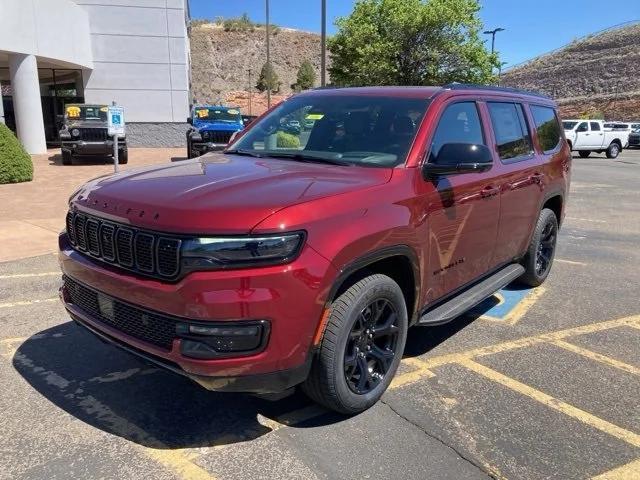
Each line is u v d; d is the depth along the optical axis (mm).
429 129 3885
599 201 13273
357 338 3314
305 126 4352
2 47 20328
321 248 2918
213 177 3369
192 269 2756
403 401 3652
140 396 3670
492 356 4391
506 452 3137
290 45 99312
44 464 2947
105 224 3178
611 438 3307
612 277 6699
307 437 3234
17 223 8961
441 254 3891
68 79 28016
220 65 93688
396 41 22266
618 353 4496
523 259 5754
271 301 2781
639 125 38594
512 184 4793
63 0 22859
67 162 18828
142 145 26625
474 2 22406
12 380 3846
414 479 2885
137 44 25672
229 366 2785
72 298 3600
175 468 2938
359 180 3402
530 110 5551
